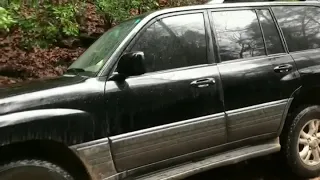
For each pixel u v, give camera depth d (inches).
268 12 163.0
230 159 140.9
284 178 169.6
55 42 293.4
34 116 102.4
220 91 137.4
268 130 151.6
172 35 135.2
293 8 171.9
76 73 135.3
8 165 100.7
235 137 142.8
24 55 273.3
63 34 298.4
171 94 126.9
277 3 167.5
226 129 139.3
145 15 136.1
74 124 108.6
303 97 162.4
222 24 147.9
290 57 159.8
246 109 143.3
